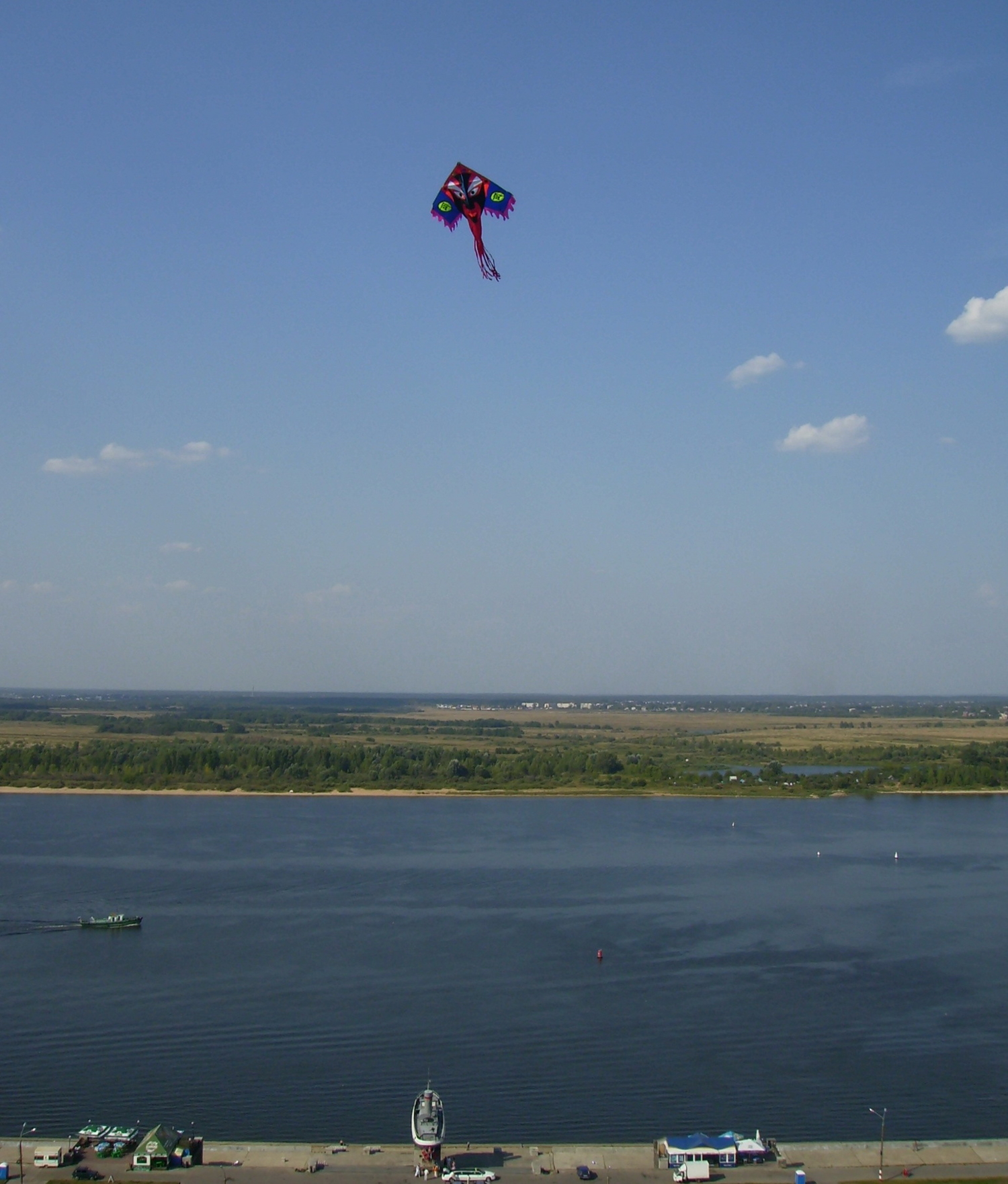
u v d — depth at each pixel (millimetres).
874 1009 109500
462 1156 78812
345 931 136625
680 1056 97750
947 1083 92625
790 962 124250
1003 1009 109375
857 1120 86188
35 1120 85312
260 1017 106375
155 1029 103375
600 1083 92312
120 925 138125
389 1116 86625
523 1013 107812
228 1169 76625
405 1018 106250
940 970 121750
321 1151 79438
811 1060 97125
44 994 113000
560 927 139000
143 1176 75312
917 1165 77875
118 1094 90000
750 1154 78438
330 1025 104438
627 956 126312
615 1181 75562
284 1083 91938
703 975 119562
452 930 137500
